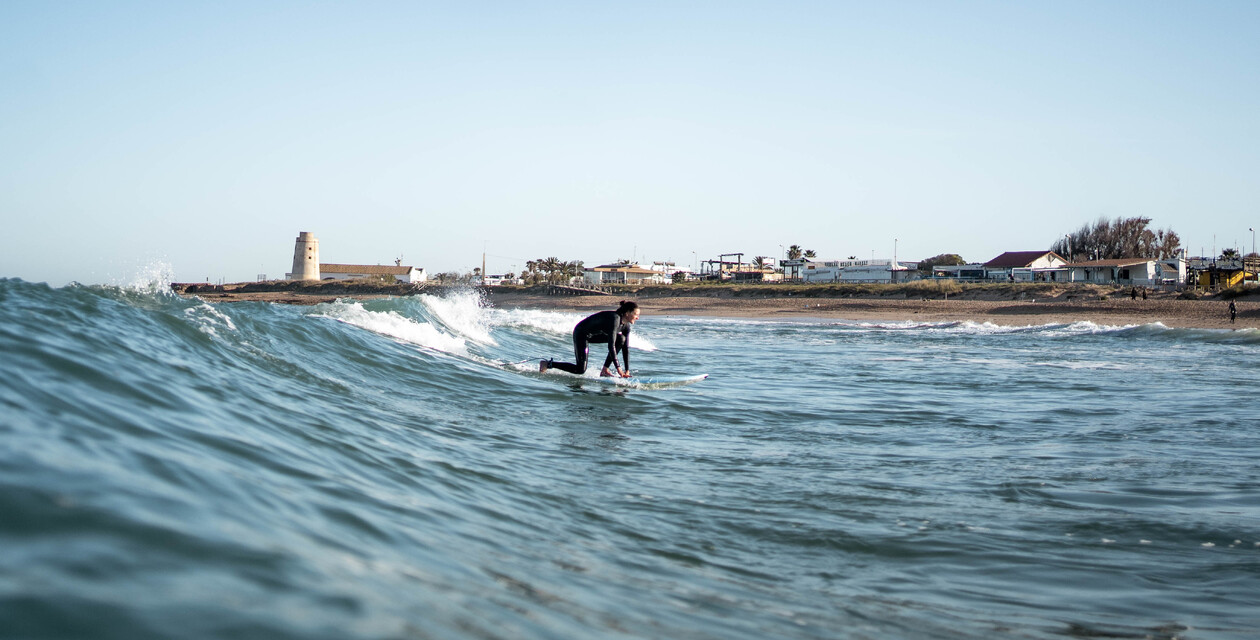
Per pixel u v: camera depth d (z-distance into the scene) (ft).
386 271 436.35
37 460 9.43
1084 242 357.00
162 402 15.51
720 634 9.90
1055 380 49.52
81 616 6.02
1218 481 21.86
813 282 332.39
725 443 25.89
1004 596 13.44
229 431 14.87
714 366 54.39
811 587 13.29
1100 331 121.19
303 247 370.53
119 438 11.84
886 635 11.19
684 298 248.73
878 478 21.52
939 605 12.85
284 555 8.45
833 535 16.37
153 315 25.09
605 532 15.07
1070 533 17.01
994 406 36.73
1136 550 15.98
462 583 9.51
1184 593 13.75
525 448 22.59
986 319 162.61
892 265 354.33
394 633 6.99
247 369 23.66
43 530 7.45
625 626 9.34
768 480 20.86
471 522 13.47
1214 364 64.85
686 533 15.79
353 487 13.48
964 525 17.38
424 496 14.56
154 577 7.03
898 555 15.39
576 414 29.68
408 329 49.62
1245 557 15.67
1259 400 40.29
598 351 63.93
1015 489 20.62
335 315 46.93
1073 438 28.37
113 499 8.74
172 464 11.14
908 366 59.36
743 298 245.86
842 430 29.27
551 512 15.85
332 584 7.93
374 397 26.22
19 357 14.97
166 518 8.62
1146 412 35.35
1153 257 341.21
